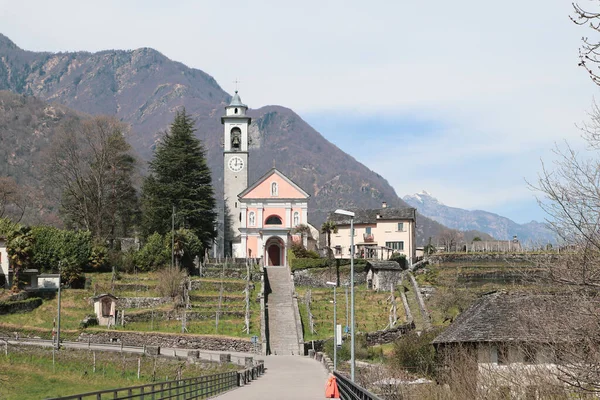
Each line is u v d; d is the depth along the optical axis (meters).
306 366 66.00
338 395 41.41
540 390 26.83
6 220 101.81
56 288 94.31
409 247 128.00
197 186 126.19
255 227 124.56
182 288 97.06
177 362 66.31
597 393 22.36
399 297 98.56
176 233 111.69
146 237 122.81
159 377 61.94
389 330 81.50
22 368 61.62
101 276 102.12
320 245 139.00
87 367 64.19
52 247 102.19
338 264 109.19
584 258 22.34
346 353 68.06
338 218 133.62
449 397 35.03
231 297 96.00
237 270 108.75
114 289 97.12
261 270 108.38
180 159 124.25
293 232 123.50
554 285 23.89
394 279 105.88
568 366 23.58
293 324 87.25
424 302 95.25
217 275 109.50
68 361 65.69
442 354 48.69
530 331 26.22
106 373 62.59
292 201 125.12
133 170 135.00
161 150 126.56
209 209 126.81
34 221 160.25
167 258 108.12
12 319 83.69
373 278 106.94
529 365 30.25
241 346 79.06
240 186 128.75
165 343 79.69
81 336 79.69
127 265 106.94
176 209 121.88
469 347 43.28
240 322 87.50
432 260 115.75
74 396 22.80
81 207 127.88
